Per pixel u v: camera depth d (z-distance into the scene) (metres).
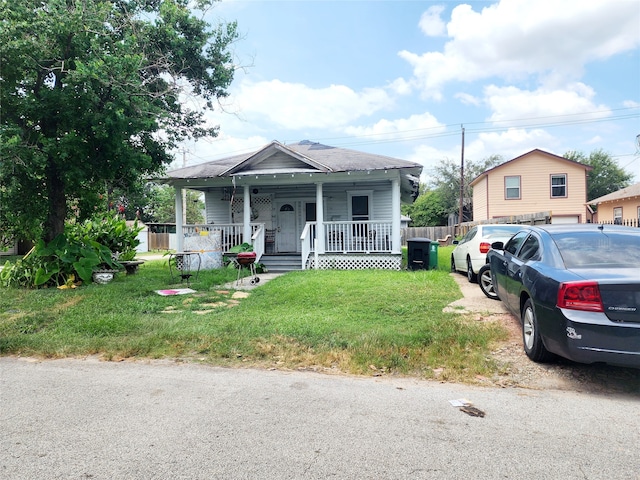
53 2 8.11
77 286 9.36
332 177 12.86
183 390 3.70
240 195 15.69
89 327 5.79
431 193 42.56
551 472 2.36
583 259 4.16
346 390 3.67
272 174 12.49
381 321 5.95
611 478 2.30
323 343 4.92
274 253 14.64
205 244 12.70
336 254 12.95
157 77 10.63
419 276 10.20
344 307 6.90
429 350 4.59
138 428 2.95
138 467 2.44
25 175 9.38
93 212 12.42
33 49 8.25
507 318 6.05
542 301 3.96
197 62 12.05
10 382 3.96
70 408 3.32
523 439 2.75
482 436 2.79
